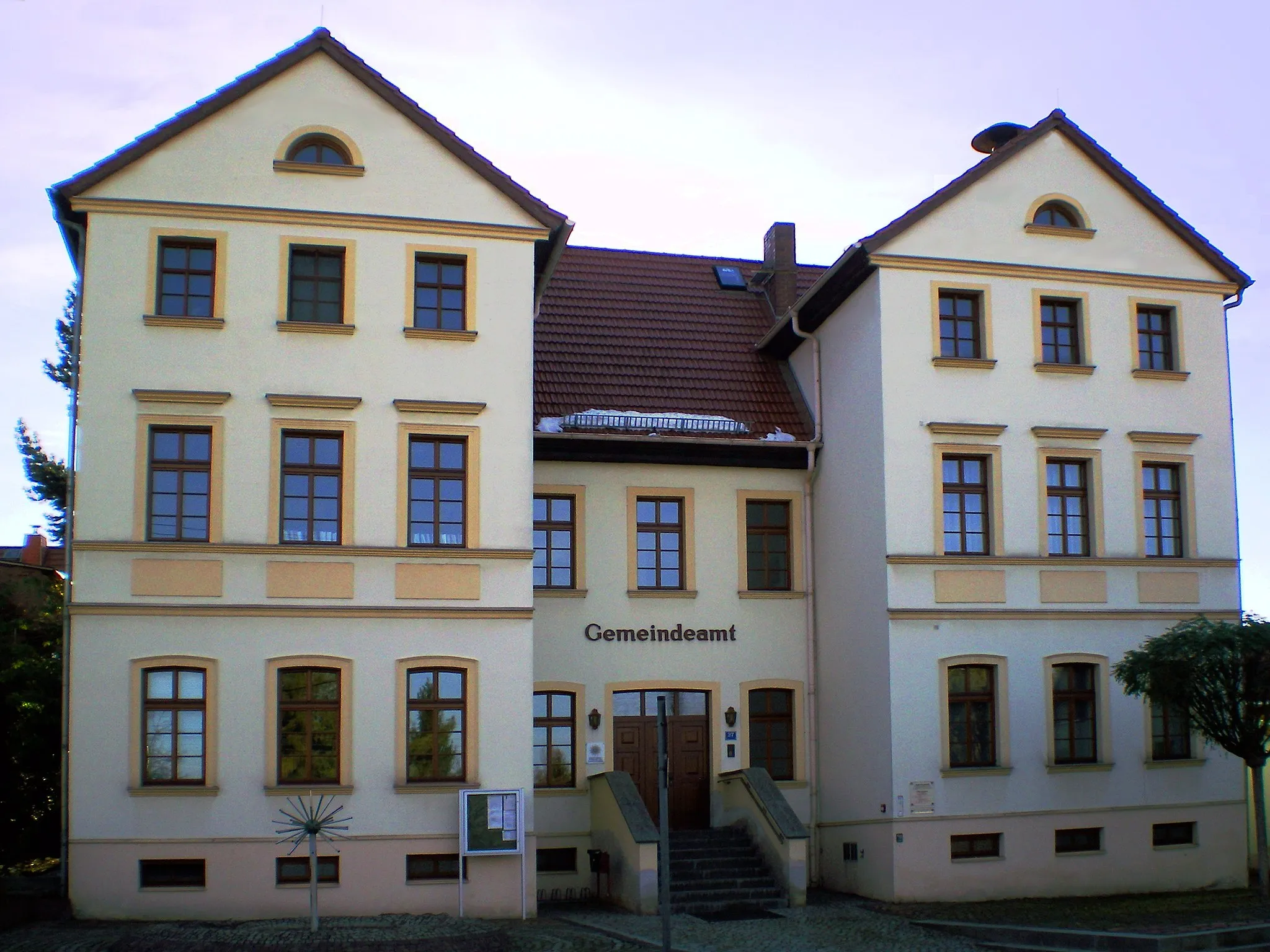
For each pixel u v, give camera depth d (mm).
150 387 19297
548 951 16344
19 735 21625
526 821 19406
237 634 19047
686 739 23609
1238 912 18609
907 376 22125
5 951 15633
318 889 18219
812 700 24000
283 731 19125
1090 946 16531
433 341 20219
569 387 24703
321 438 19844
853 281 23109
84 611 18719
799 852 20625
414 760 19406
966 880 21062
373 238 20234
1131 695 21375
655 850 20000
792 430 24844
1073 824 21750
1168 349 23797
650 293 28375
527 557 20016
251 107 20125
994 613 21922
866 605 22328
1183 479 23359
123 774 18531
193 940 15523
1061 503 22750
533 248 20781
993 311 22703
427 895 18953
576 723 22969
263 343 19672
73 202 19406
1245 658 19422
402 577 19609
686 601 23828
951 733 21609
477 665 19672
